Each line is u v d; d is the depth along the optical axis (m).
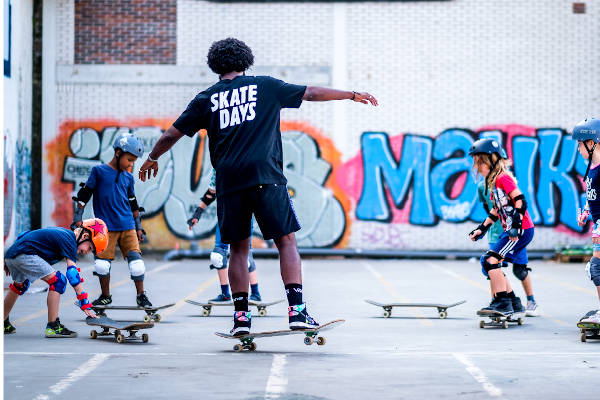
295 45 21.91
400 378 5.59
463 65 21.97
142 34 21.91
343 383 5.39
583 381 5.50
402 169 21.98
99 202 9.62
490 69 21.97
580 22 21.91
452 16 21.92
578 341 7.62
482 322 8.67
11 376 5.63
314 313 10.09
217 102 6.66
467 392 5.11
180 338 7.77
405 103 21.98
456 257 21.25
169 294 12.40
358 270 17.58
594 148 7.80
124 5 21.89
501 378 5.59
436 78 21.97
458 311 10.41
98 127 21.88
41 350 6.91
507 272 16.83
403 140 21.98
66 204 21.84
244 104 6.57
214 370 5.88
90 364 6.14
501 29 21.94
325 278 15.52
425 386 5.29
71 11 21.89
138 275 9.64
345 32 21.92
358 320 9.40
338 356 6.60
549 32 21.92
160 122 21.91
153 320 9.17
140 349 7.00
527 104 21.98
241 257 6.75
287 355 6.64
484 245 21.88
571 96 21.97
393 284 14.26
